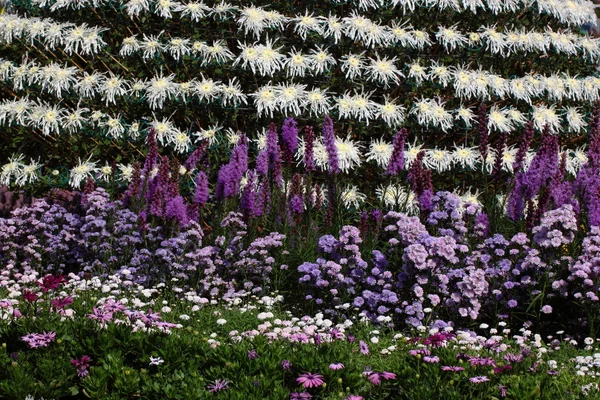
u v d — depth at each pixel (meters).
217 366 4.48
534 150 9.56
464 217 6.95
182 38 9.04
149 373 4.53
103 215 7.24
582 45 10.05
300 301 6.53
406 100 9.20
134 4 8.84
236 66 8.81
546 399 4.27
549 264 6.17
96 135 8.78
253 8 8.93
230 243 6.91
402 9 9.40
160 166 7.30
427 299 6.22
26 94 9.09
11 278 7.17
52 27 8.98
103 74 9.10
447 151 9.02
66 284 6.69
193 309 5.85
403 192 8.64
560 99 9.60
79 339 4.61
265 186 7.16
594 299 5.83
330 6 9.29
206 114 8.95
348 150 8.59
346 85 9.07
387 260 6.38
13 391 4.10
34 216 7.30
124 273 6.52
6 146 9.22
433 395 4.25
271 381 4.34
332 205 7.18
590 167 6.97
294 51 9.04
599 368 5.14
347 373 4.48
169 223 7.25
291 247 6.92
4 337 4.68
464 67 9.49
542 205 6.67
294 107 8.60
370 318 6.05
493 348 5.29
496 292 6.12
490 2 9.53
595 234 6.15
